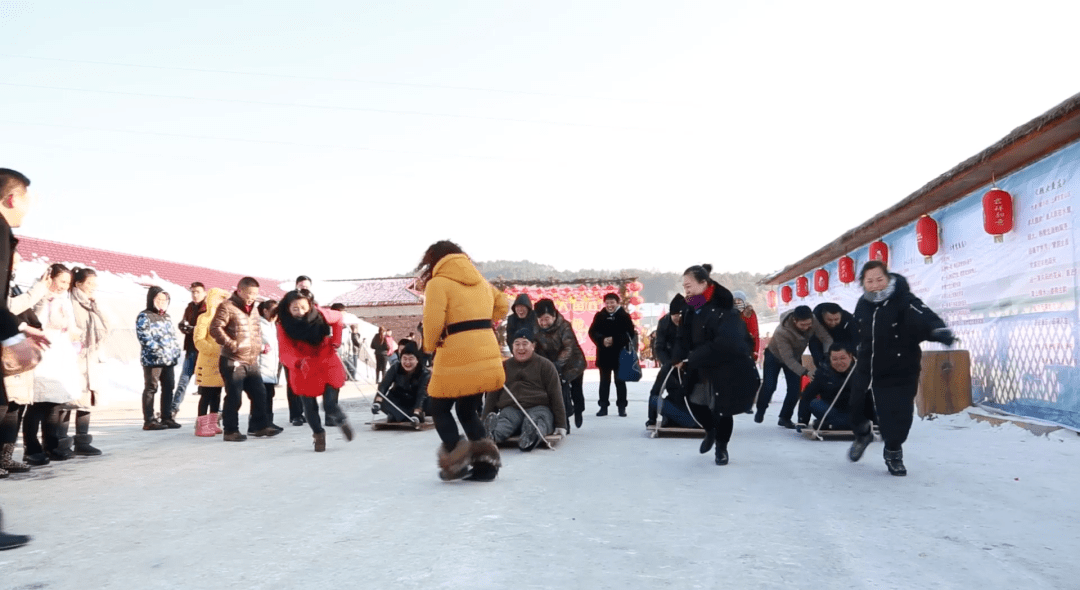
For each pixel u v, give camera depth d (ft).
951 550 10.66
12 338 11.45
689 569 9.84
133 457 21.52
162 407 30.66
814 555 10.45
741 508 13.56
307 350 22.00
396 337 131.23
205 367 27.48
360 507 14.01
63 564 10.42
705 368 18.13
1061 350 23.81
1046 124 21.59
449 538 11.57
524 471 18.06
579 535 11.69
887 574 9.57
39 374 19.53
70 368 20.38
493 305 16.96
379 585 9.30
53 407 20.43
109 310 56.80
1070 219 23.31
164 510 14.01
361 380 79.30
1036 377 25.30
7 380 17.95
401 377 29.30
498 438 22.15
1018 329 26.48
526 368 23.22
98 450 22.35
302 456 21.33
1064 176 23.59
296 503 14.47
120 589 9.29
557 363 27.17
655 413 26.11
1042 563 10.00
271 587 9.29
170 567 10.22
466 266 16.28
